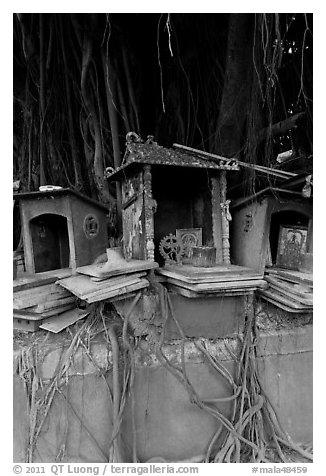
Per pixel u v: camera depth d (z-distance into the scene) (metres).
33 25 3.04
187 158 2.26
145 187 2.16
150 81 3.45
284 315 2.39
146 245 2.16
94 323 2.17
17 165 3.85
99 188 3.28
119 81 3.24
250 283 1.94
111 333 2.05
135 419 2.05
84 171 3.54
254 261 2.49
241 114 2.97
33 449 1.95
